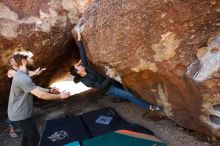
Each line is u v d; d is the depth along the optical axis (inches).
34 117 240.7
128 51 176.2
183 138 185.5
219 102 159.6
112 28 177.5
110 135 185.5
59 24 237.8
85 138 184.7
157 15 161.3
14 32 219.1
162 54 167.9
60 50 241.9
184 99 173.0
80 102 253.4
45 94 164.4
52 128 199.8
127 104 231.0
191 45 160.9
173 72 167.3
